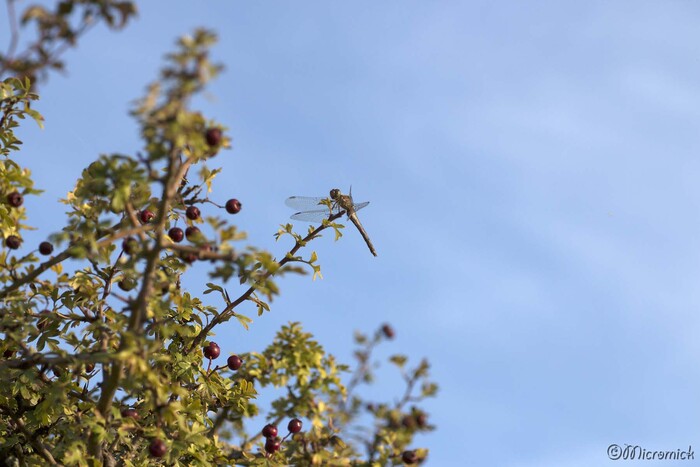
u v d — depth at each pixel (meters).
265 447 7.29
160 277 6.60
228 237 5.87
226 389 7.90
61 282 7.62
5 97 7.65
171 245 6.00
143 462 7.61
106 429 6.82
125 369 6.70
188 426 7.45
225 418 7.88
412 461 6.38
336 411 6.64
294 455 6.83
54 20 5.16
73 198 6.99
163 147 5.53
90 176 6.98
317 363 6.74
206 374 7.88
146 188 6.91
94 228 6.54
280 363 6.73
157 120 5.16
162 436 6.84
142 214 7.62
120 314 7.04
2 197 7.35
